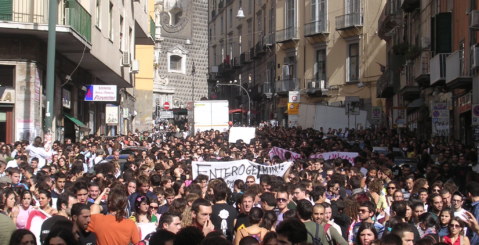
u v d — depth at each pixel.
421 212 9.92
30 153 19.92
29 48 24.94
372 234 8.21
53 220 8.87
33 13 24.42
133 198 11.09
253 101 69.44
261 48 64.75
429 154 21.98
